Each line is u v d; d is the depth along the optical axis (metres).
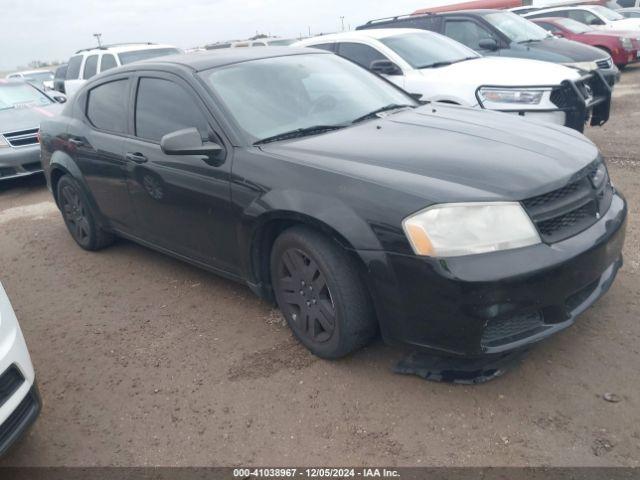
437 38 7.98
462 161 2.90
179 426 2.87
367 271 2.74
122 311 4.14
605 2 23.39
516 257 2.53
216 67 3.88
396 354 3.19
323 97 3.90
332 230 2.82
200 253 3.87
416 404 2.81
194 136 3.36
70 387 3.31
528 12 17.67
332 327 3.04
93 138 4.56
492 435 2.57
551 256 2.58
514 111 6.26
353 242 2.75
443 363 2.93
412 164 2.91
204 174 3.51
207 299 4.14
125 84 4.39
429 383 2.94
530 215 2.62
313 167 3.02
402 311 2.71
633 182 5.82
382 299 2.76
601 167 3.18
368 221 2.72
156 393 3.15
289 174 3.08
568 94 6.03
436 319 2.62
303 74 4.06
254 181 3.21
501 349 2.59
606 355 3.00
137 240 4.58
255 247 3.35
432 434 2.62
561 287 2.62
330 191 2.88
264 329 3.64
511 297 2.51
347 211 2.79
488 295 2.49
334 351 3.08
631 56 14.27
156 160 3.88
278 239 3.19
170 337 3.70
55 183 5.37
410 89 7.09
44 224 6.38
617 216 3.03
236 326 3.72
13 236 6.09
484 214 2.56
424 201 2.62
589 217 2.88
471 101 6.56
